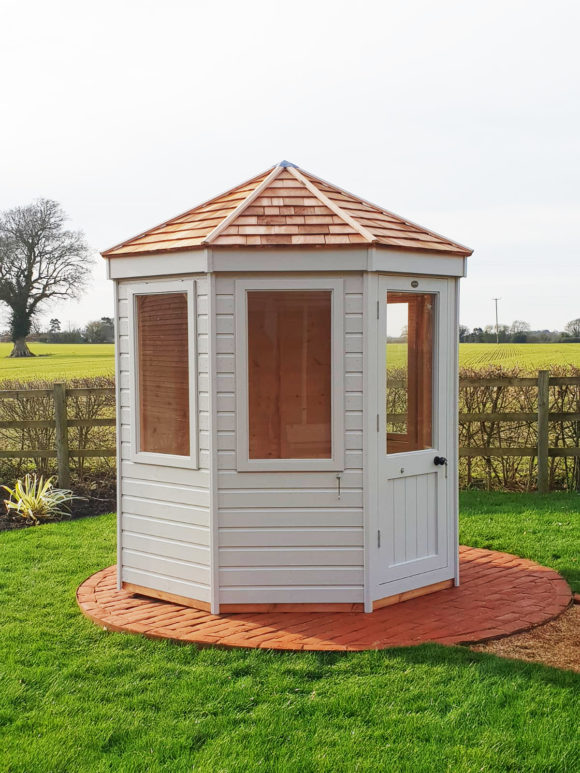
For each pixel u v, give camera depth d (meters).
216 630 4.97
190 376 5.32
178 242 5.36
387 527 5.44
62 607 5.55
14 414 10.98
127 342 5.76
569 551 6.85
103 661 4.50
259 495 5.27
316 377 5.24
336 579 5.32
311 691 4.07
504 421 9.73
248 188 5.99
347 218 5.37
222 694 4.03
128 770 3.37
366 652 4.54
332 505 5.28
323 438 5.27
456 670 4.28
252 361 5.23
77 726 3.75
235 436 5.25
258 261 5.11
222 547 5.31
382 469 5.36
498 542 7.18
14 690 4.13
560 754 3.43
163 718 3.81
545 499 9.09
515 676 4.18
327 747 3.52
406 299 5.54
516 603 5.49
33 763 3.43
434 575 5.80
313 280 5.16
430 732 3.62
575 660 4.50
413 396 5.66
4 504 9.53
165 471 5.58
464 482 10.20
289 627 5.03
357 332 5.20
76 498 9.57
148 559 5.73
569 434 9.73
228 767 3.37
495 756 3.42
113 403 10.63
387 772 3.32
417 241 5.55
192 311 5.28
